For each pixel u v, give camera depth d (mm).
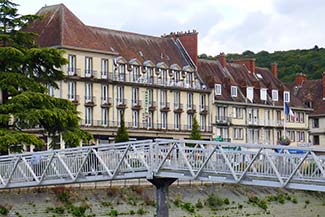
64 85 75938
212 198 59969
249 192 64938
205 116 93875
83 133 51688
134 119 84375
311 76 168125
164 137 87500
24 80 51250
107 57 81188
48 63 52906
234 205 61594
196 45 95062
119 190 54406
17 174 43438
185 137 90438
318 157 31312
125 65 83812
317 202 69125
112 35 86688
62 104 51500
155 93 87312
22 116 48344
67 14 79188
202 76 96250
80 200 51688
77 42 77500
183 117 90875
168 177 37875
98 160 40062
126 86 83375
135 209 53812
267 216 61656
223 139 95812
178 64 92312
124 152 38969
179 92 90688
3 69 51625
